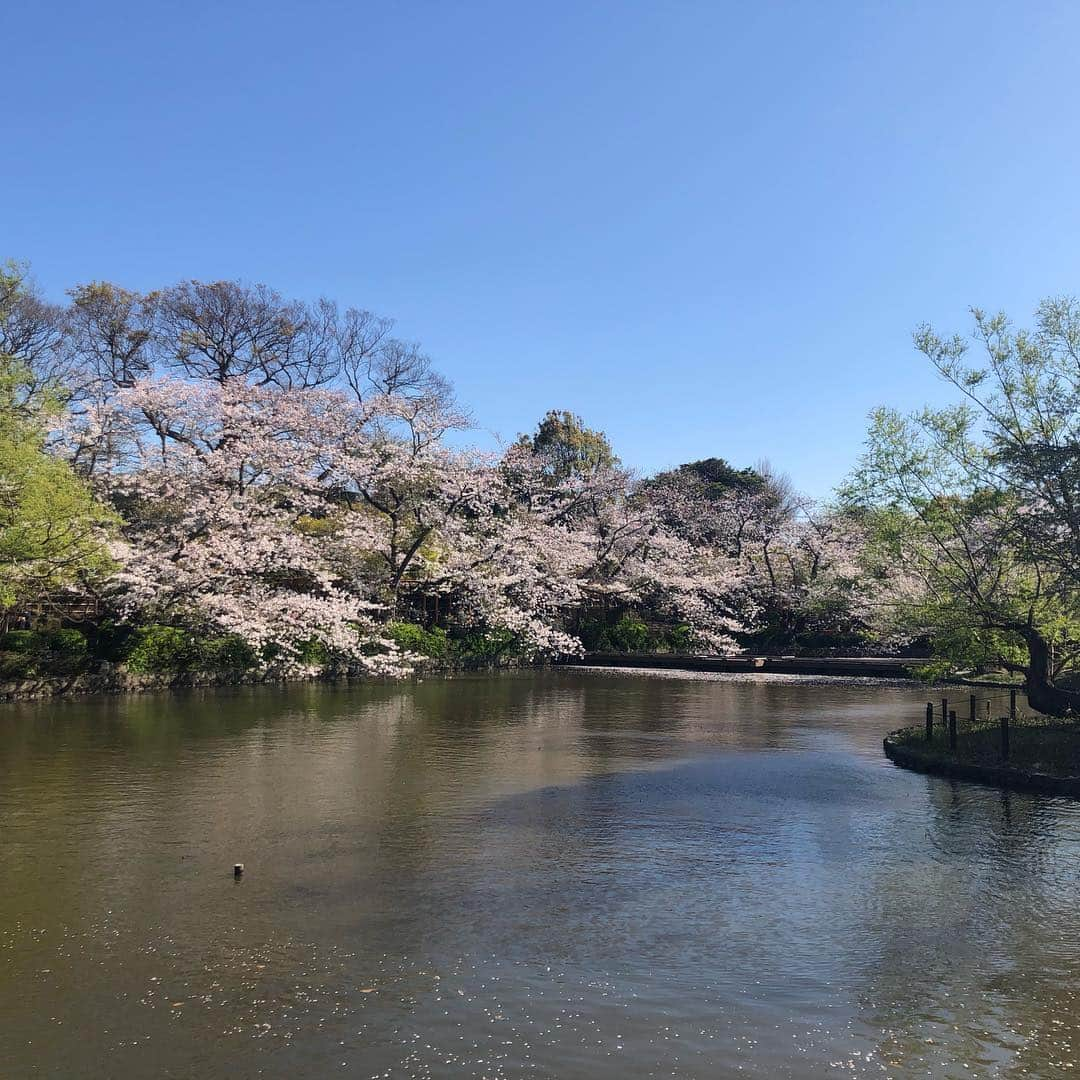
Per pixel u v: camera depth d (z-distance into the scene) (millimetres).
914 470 18844
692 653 47438
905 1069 6145
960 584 18922
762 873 10453
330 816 12953
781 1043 6457
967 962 7910
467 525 42656
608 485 51031
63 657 27859
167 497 32281
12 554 22609
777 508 54906
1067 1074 6102
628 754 18672
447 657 40250
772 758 18406
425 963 7754
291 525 36156
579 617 50344
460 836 11930
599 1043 6418
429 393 44125
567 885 9922
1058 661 19438
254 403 36094
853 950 8156
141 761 17016
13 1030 6574
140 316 45469
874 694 32188
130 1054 6238
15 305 34719
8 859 10750
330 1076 5957
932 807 13914
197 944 8148
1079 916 9086
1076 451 15930
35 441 23891
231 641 31422
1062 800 14422
